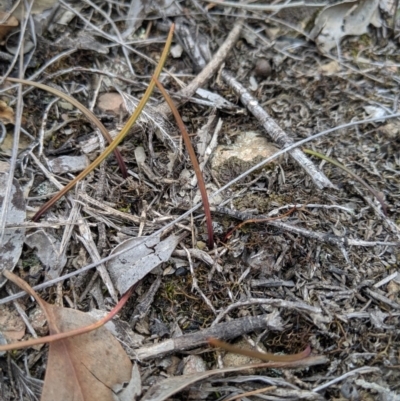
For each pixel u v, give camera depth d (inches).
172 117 10.5
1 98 10.3
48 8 11.2
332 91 11.4
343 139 10.6
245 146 10.3
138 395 7.2
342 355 7.8
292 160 10.0
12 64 10.6
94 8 11.7
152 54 11.7
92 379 7.1
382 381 7.6
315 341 7.8
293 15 12.0
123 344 7.8
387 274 8.6
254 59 11.7
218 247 8.7
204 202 7.9
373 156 10.4
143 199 9.2
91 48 11.3
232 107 10.7
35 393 7.4
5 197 8.6
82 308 8.1
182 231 8.8
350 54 11.9
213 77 11.4
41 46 11.0
